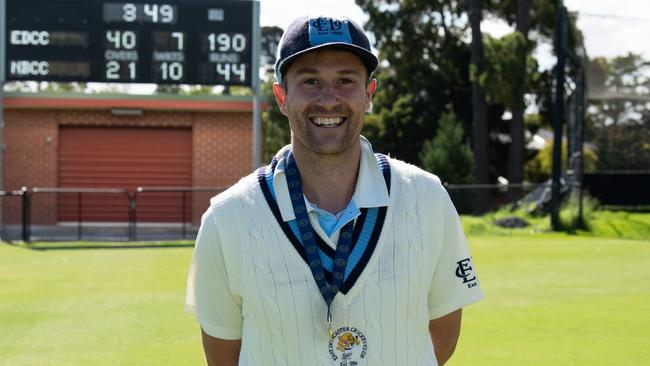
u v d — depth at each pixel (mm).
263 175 2354
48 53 16531
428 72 30484
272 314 2232
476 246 13031
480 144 26969
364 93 2311
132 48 16625
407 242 2275
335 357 2213
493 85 25859
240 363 2346
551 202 16922
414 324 2295
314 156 2283
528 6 27641
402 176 2361
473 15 26250
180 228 18422
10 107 18703
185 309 2531
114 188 19359
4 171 18969
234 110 19047
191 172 19469
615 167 30047
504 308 7160
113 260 11523
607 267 10133
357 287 2207
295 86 2281
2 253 12664
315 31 2234
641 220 17859
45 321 6836
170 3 16672
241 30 16812
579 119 17000
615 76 20047
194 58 16734
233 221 2301
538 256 11438
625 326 6352
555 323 6477
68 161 19234
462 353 5477
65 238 15367
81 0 16562
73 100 18578
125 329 6477
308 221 2248
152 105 18734
